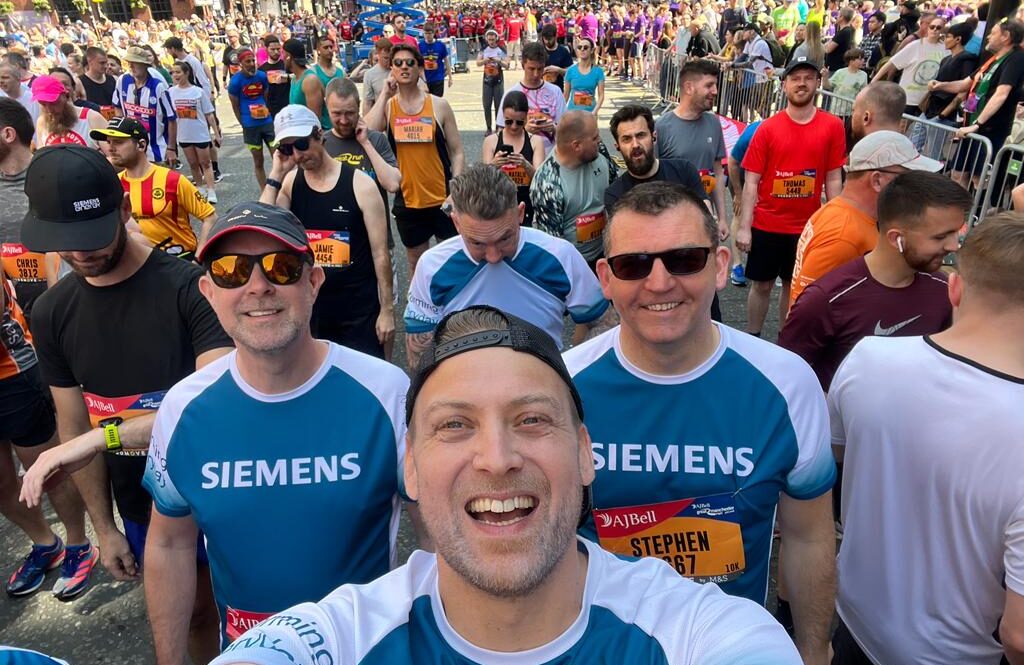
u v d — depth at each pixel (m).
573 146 2.46
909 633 1.06
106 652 1.70
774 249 2.85
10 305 1.76
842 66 6.67
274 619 0.68
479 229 1.64
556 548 0.59
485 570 0.58
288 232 0.99
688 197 0.99
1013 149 3.17
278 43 5.49
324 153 2.30
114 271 1.30
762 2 11.27
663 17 10.88
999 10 3.87
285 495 1.03
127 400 1.33
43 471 1.16
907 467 1.02
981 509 0.93
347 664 0.65
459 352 0.61
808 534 1.07
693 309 0.98
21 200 2.22
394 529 1.11
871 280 1.56
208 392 1.07
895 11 7.18
